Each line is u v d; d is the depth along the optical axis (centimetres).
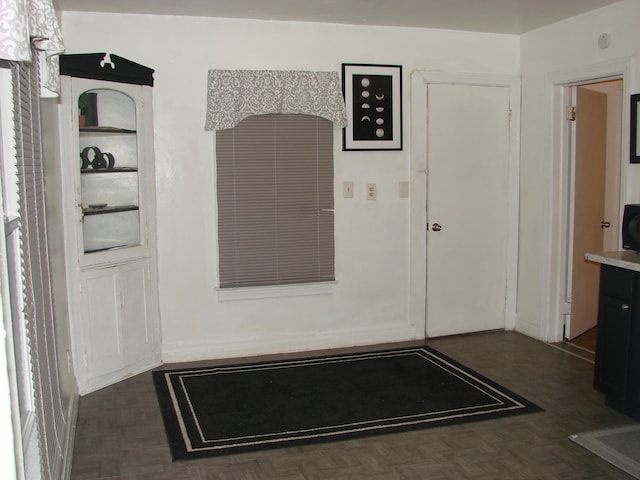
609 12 361
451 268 445
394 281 432
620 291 298
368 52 408
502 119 445
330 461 258
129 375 362
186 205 383
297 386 346
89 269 335
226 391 339
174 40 371
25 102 170
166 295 385
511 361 389
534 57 427
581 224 430
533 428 289
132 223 366
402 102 419
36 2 153
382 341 433
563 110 412
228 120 379
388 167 421
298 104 391
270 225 398
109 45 360
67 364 300
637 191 346
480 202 446
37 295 179
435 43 422
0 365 117
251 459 260
